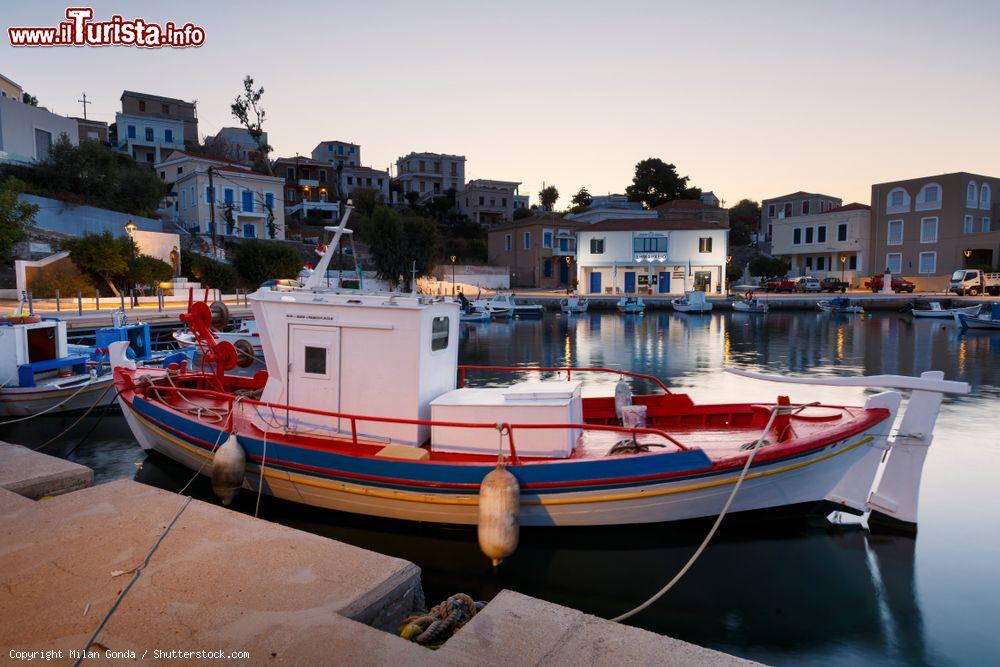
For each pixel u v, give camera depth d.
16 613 3.14
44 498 5.20
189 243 44.88
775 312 50.31
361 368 7.52
